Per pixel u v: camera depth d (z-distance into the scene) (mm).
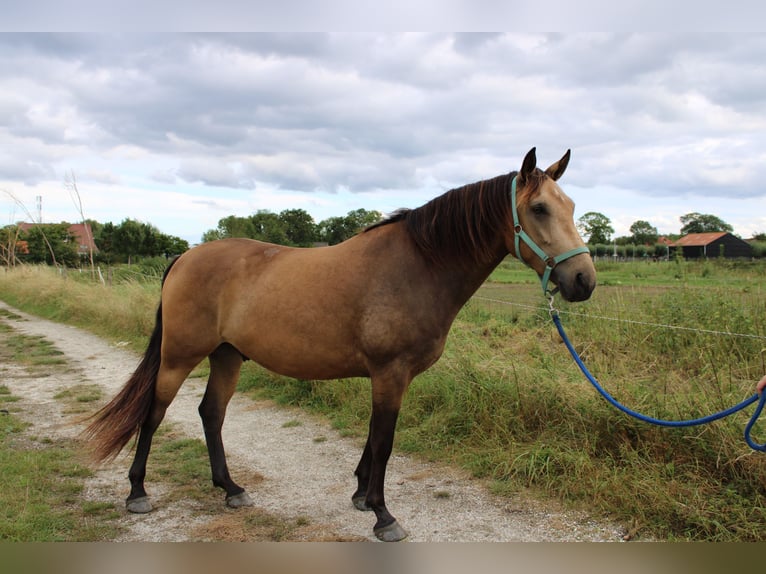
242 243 3709
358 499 3525
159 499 3695
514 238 3016
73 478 4023
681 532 3076
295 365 3303
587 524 3236
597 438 3889
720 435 3416
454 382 4980
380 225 3311
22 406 5992
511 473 3904
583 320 6812
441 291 3086
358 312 3084
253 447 4805
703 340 5543
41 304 15781
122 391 3607
